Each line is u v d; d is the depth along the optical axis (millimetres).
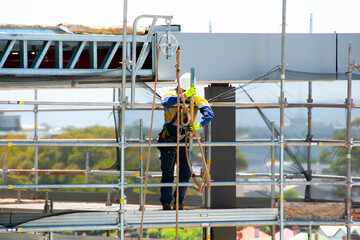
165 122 23109
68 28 23641
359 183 24219
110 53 23984
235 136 25344
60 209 27484
